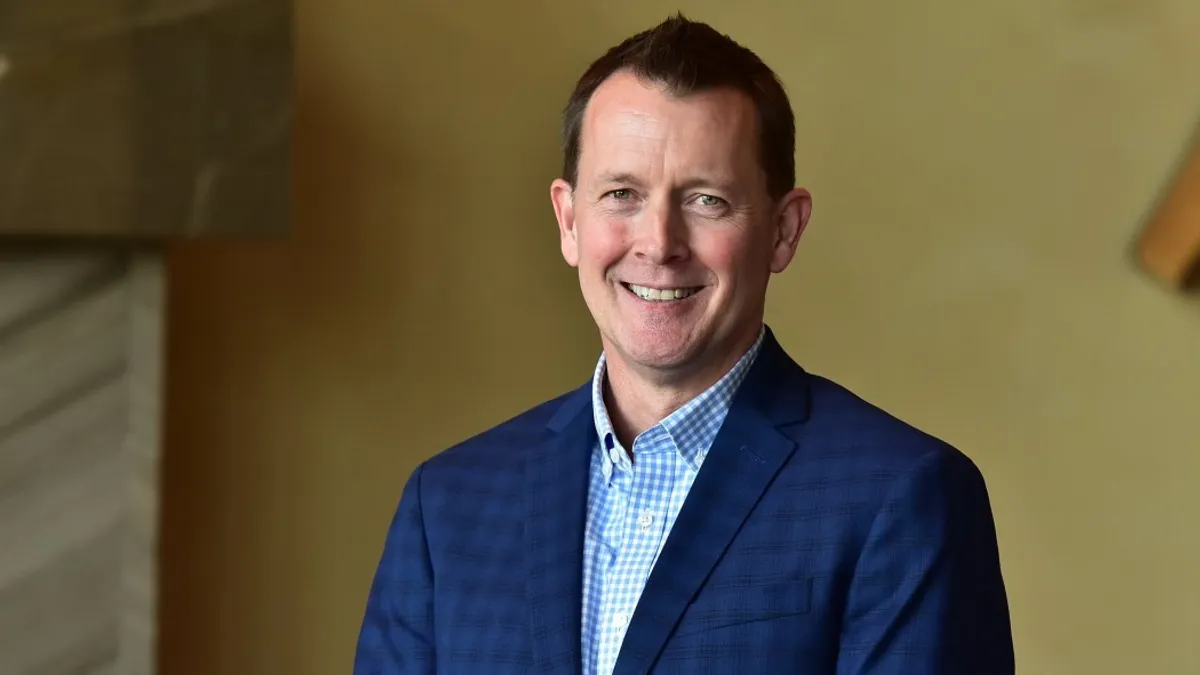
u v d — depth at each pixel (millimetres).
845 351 4707
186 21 3238
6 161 3045
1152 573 4895
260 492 4016
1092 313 4844
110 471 3383
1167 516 4895
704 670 2285
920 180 4734
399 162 4184
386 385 4188
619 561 2455
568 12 4422
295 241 4035
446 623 2562
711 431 2496
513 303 4383
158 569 3438
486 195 4328
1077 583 4867
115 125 3166
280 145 3369
